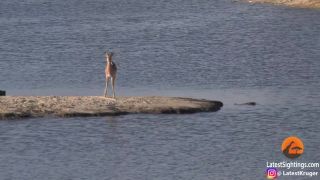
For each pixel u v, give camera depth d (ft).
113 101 541.75
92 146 463.42
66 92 631.15
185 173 416.46
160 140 476.95
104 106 532.73
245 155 449.48
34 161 436.35
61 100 539.29
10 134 482.28
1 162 434.30
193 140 477.77
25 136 479.41
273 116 543.39
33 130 490.49
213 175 413.59
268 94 627.46
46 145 464.24
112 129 495.41
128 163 433.48
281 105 581.53
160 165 430.61
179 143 471.21
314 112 558.97
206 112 543.39
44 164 431.43
